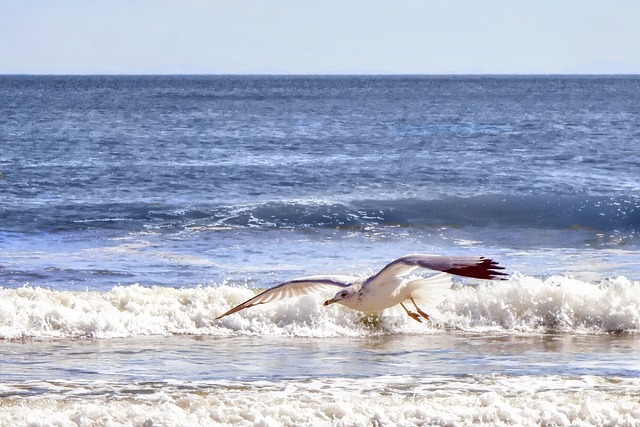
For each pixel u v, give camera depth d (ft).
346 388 48.75
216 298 71.15
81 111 415.44
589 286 73.00
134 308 68.54
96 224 114.11
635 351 59.98
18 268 89.30
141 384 49.57
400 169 179.22
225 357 57.41
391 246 104.42
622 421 42.55
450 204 125.39
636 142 250.37
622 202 123.65
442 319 68.44
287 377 51.44
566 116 393.70
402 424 42.19
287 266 92.07
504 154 215.72
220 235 108.68
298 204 124.88
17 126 304.09
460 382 50.26
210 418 42.73
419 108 474.90
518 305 70.18
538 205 123.34
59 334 63.93
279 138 264.31
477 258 27.78
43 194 142.51
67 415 42.80
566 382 50.14
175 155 210.18
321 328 66.28
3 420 41.81
